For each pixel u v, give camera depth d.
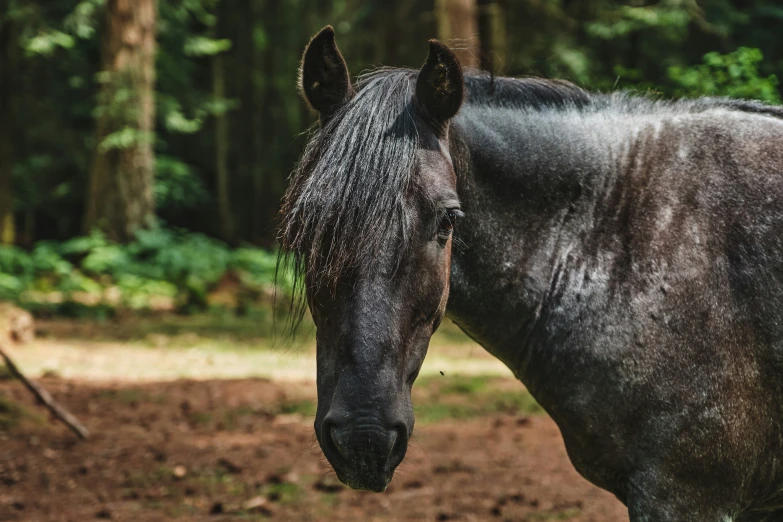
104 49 24.81
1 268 21.78
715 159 4.14
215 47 32.12
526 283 4.17
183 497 7.81
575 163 4.20
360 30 36.06
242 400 11.58
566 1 26.47
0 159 29.27
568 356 4.11
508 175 4.15
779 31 21.16
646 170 4.18
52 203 35.00
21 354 14.42
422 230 3.48
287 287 3.97
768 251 3.97
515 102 4.30
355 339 3.38
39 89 32.53
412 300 3.48
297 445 9.52
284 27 46.34
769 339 3.97
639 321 3.99
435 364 14.52
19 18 27.00
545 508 7.58
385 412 3.34
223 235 39.03
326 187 3.44
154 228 24.83
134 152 24.50
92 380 12.73
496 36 22.47
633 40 23.42
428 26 29.59
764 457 4.05
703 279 3.96
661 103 4.39
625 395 3.99
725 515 4.00
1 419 9.91
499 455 9.23
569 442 4.25
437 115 3.74
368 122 3.55
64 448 9.18
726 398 3.91
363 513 7.47
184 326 18.03
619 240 4.11
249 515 7.37
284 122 45.81
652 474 3.95
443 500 7.81
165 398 11.56
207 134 40.94
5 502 7.50
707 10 21.64
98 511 7.34
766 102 4.45
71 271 22.31
